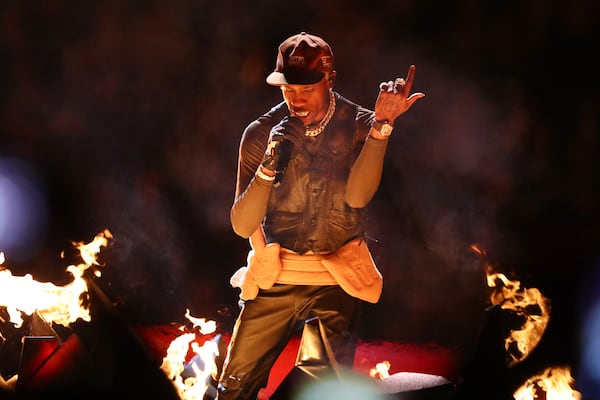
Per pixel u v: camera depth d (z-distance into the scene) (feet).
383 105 35.60
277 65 37.35
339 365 37.99
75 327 38.68
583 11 104.99
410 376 39.24
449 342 61.26
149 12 111.65
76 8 111.14
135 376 36.81
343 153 38.09
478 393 35.99
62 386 36.70
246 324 39.09
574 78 104.99
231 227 95.09
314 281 38.42
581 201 98.27
